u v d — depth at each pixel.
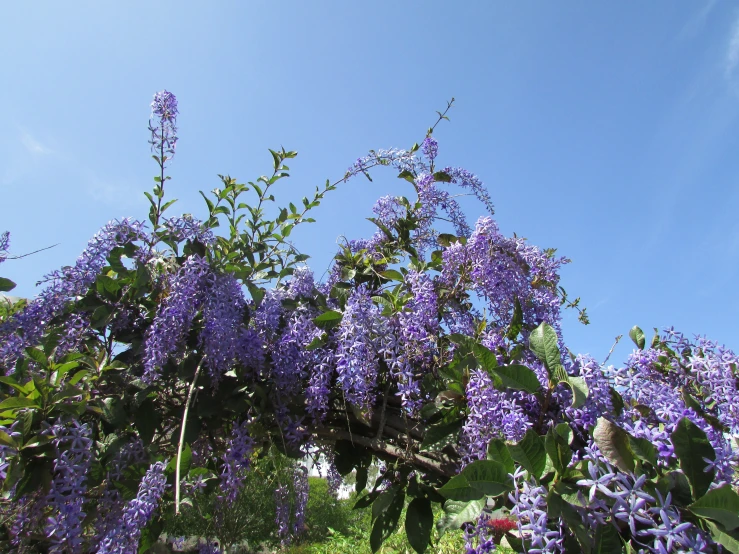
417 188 3.14
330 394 2.33
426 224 3.10
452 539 6.09
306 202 3.10
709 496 1.26
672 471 1.34
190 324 2.21
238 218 2.91
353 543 7.57
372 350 2.15
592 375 1.74
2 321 2.42
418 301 2.25
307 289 2.60
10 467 1.72
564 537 1.38
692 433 1.34
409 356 2.15
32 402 1.78
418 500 2.12
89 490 1.97
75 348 2.22
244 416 2.35
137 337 2.32
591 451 1.43
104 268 2.47
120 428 2.14
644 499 1.27
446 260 2.50
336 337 2.22
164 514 1.91
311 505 8.89
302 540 7.61
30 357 1.97
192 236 2.40
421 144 3.26
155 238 2.46
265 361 2.37
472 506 1.55
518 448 1.41
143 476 1.96
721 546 1.27
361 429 2.36
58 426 1.79
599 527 1.28
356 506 2.29
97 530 1.89
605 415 1.70
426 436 1.96
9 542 1.84
